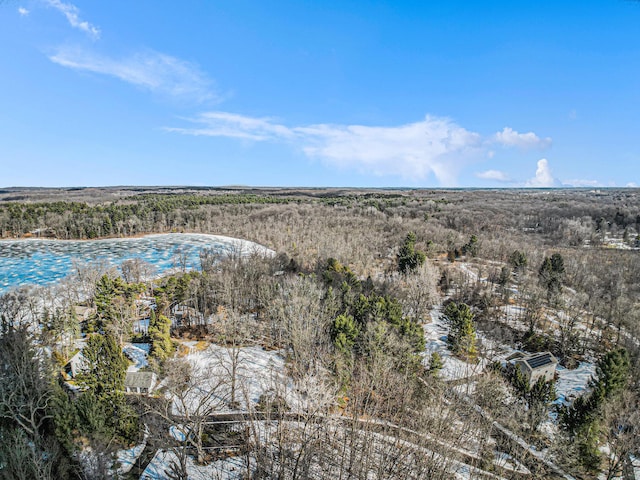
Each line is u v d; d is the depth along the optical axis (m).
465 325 76.31
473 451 43.38
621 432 48.03
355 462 33.81
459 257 142.50
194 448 46.56
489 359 69.94
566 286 109.31
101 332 79.56
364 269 119.31
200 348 74.38
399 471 33.25
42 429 44.72
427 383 51.81
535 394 54.78
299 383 45.97
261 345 75.06
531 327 83.06
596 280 107.00
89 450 41.44
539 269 116.00
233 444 46.44
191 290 89.19
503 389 55.50
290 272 114.75
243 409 53.12
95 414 43.62
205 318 86.31
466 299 102.44
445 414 42.22
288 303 72.00
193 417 46.41
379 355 52.47
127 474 42.97
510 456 46.34
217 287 92.00
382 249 143.62
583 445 46.72
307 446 34.84
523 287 100.25
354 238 146.75
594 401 48.69
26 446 37.09
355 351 63.88
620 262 118.19
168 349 67.31
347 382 48.97
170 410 53.91
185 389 50.84
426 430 36.22
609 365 52.50
